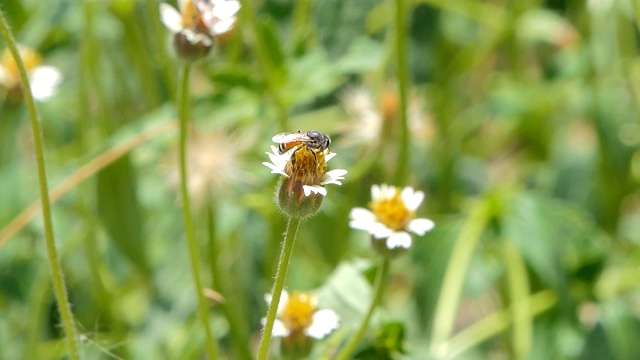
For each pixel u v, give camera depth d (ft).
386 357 0.98
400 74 1.08
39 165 0.81
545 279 1.13
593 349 1.14
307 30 1.24
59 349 1.13
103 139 1.26
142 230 1.21
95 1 1.22
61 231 1.23
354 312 0.97
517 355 1.10
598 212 1.37
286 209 0.76
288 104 1.14
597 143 1.38
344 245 1.23
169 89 1.21
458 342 1.15
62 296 0.82
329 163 1.22
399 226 0.89
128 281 1.28
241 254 1.24
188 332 1.16
